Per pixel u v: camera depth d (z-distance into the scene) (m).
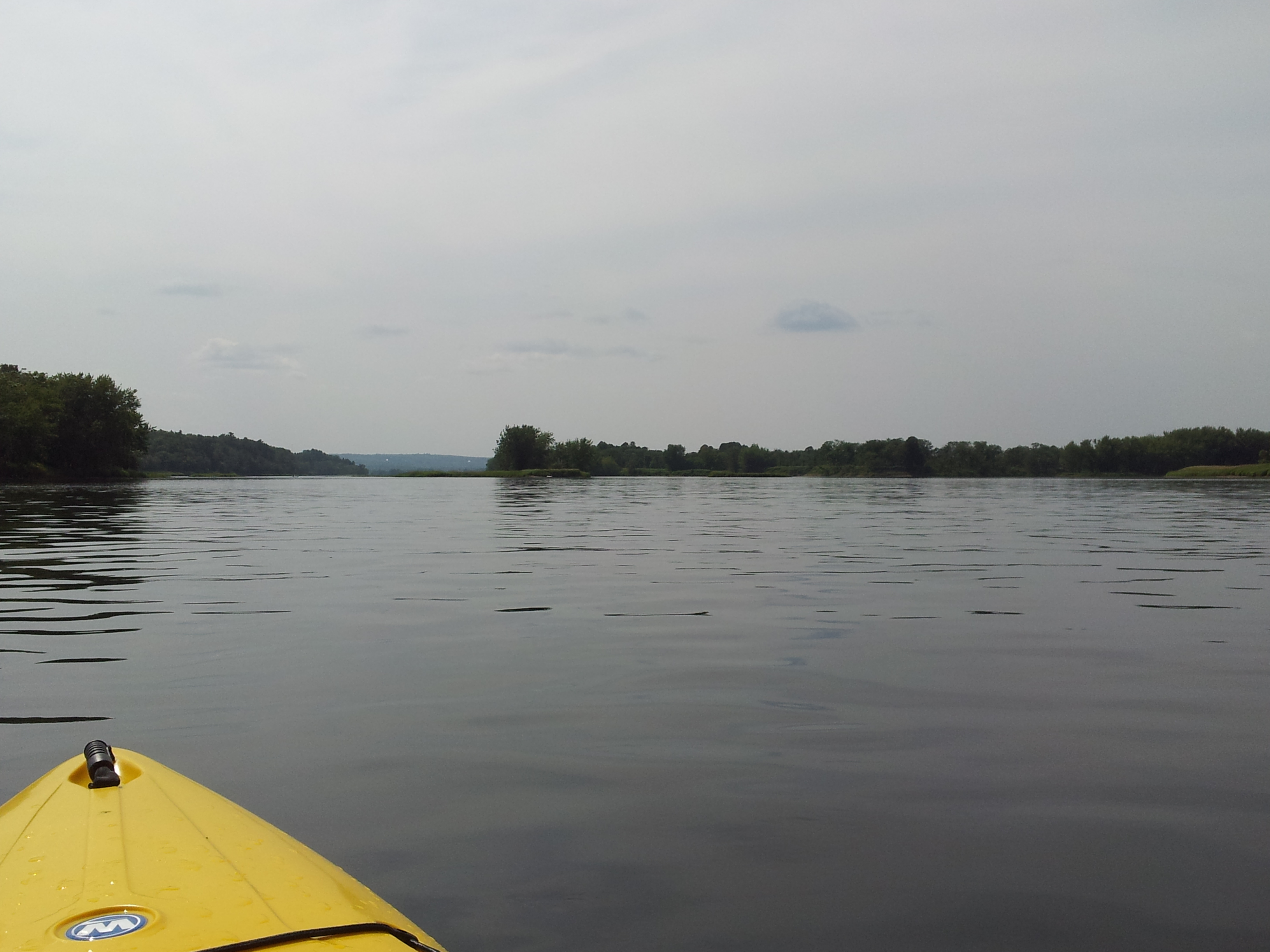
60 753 3.70
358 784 3.38
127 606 7.36
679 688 4.76
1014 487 47.69
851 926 2.34
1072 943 2.25
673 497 33.25
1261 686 4.79
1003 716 4.25
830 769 3.53
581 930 2.33
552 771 3.51
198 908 1.95
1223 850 2.77
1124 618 6.83
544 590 8.37
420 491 41.66
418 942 1.83
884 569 9.91
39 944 1.74
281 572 9.64
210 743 3.86
